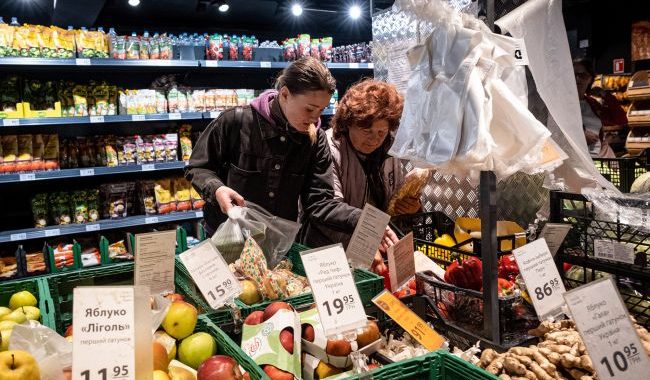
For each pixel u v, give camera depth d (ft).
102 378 2.87
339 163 7.32
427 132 4.48
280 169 7.19
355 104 6.60
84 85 14.29
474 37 4.15
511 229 5.60
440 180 7.70
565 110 5.49
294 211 7.64
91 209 14.78
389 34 9.64
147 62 14.17
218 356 3.42
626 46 17.54
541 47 5.38
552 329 4.11
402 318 4.10
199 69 16.72
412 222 6.74
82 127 15.65
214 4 16.51
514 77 4.69
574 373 3.62
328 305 3.64
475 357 4.09
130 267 6.15
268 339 3.71
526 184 6.57
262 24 19.26
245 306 4.67
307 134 7.01
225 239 5.78
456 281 4.77
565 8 18.44
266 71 17.88
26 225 14.62
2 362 2.76
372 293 4.85
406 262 4.95
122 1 15.72
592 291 3.30
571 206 5.65
